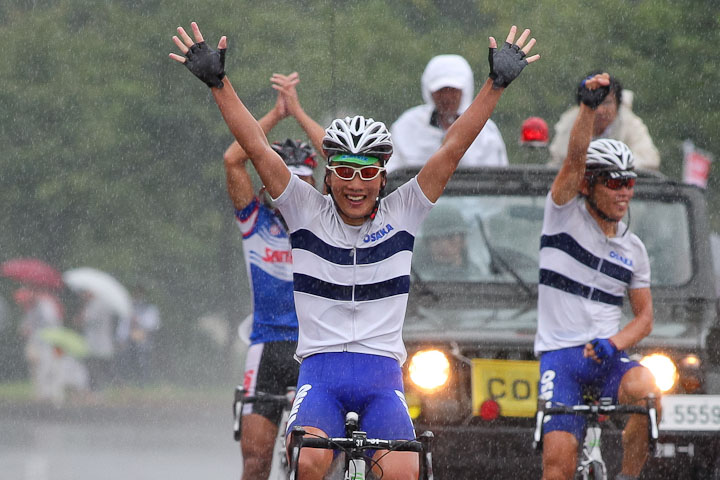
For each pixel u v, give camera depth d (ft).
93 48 263.70
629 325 77.36
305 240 63.21
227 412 212.43
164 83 261.65
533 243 93.40
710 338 81.20
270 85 234.79
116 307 253.24
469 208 94.38
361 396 62.64
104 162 267.59
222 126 262.88
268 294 82.23
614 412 73.05
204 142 264.52
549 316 78.02
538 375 78.74
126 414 208.54
